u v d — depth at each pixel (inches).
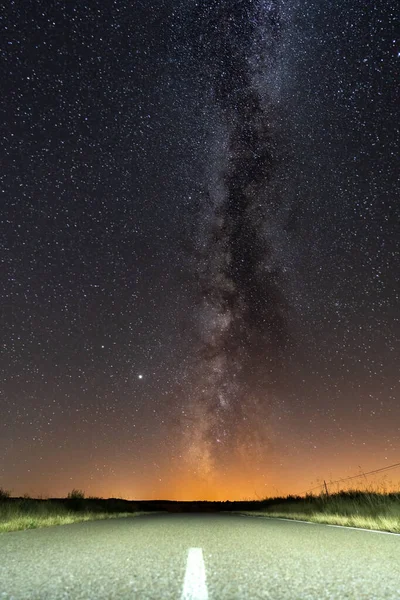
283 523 326.3
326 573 113.4
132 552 153.3
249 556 144.2
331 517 362.6
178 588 94.4
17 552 154.6
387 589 94.7
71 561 132.7
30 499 466.6
